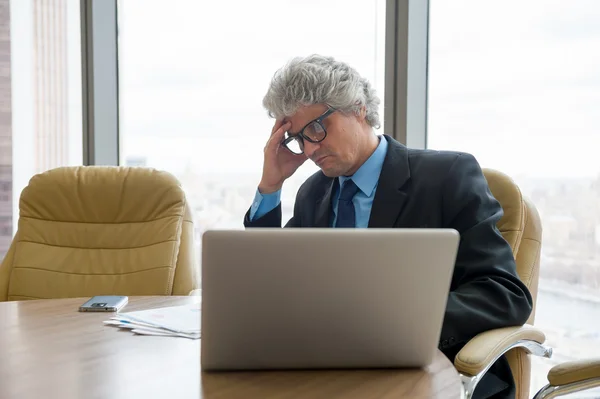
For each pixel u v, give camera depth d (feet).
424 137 7.82
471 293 4.43
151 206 6.93
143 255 6.71
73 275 6.66
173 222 6.84
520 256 5.33
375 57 7.98
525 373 4.70
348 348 3.11
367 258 2.88
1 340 3.77
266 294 2.91
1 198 9.93
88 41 9.00
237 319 2.97
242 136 8.68
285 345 3.07
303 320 2.99
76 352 3.50
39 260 6.70
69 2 9.22
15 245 6.94
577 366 3.90
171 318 4.21
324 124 5.37
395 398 2.83
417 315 3.04
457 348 4.47
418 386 2.98
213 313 2.96
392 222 5.26
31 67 9.64
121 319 4.18
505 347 4.06
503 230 5.32
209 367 3.14
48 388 2.91
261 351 3.09
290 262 2.86
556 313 6.61
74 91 9.30
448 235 2.91
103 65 9.10
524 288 4.59
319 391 2.91
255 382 3.02
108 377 3.07
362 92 5.50
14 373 3.13
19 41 9.68
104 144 9.21
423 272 2.95
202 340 3.03
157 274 6.58
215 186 8.84
